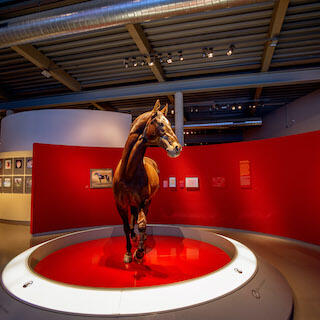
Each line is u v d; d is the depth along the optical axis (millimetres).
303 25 6094
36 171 5672
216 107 11289
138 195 2764
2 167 7418
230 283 2150
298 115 10555
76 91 9719
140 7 4285
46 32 4797
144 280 2689
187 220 6332
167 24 6117
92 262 3328
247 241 4832
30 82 9102
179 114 8820
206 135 17219
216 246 4090
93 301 1820
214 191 6121
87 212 6258
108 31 6219
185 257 3510
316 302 2459
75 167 6191
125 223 3104
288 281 2953
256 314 1881
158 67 7867
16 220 7043
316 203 4410
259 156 5484
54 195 5879
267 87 9328
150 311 1730
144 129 2727
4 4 5676
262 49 7055
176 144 2502
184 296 1896
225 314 1794
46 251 3613
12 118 7570
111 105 11719
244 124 12625
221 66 8109
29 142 7176
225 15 5789
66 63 7754
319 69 7891
